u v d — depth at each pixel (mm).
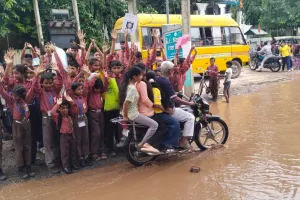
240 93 11625
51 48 5535
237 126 7164
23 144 4836
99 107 5371
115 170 5027
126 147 4996
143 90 4848
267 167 4777
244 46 15406
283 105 9195
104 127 5645
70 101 4836
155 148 5000
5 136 6570
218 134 6535
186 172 4762
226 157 5289
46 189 4438
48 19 13109
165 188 4273
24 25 12742
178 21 13391
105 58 5770
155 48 6898
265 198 3842
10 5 11336
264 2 29391
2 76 5523
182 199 3939
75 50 6402
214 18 14461
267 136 6324
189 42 8109
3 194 4336
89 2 14859
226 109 9047
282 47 18203
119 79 5637
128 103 4785
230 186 4203
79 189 4387
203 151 5656
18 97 4707
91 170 5074
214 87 10312
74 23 12859
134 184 4449
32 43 13414
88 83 5117
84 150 5188
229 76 9859
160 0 19391
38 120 5332
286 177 4410
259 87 12805
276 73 17328
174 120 5078
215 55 14344
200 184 4320
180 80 6570
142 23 12305
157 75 5625
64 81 5000
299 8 26812
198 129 5562
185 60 6777
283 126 6988
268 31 32094
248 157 5227
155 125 4895
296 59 19953
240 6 23594
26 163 4879
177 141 5125
